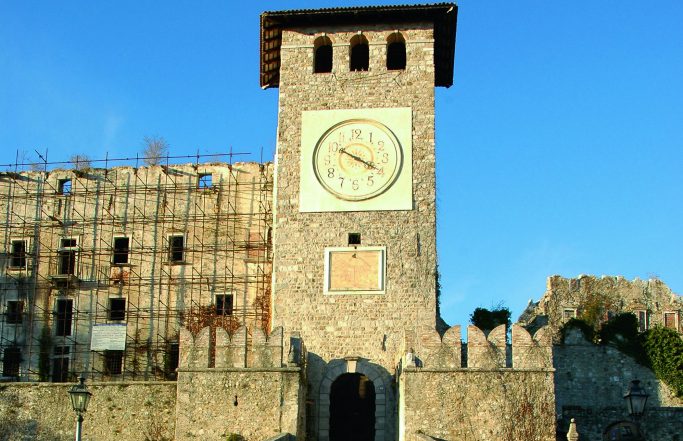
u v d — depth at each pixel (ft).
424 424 148.05
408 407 148.97
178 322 207.00
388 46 186.29
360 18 183.62
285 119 179.83
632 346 189.57
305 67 182.70
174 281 209.97
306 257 172.14
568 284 213.05
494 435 147.23
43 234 216.54
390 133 177.06
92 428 164.96
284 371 152.15
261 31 187.93
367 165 175.83
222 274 209.46
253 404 151.33
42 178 219.82
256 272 208.64
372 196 173.99
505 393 148.87
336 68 181.98
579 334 191.21
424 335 152.56
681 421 170.81
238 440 149.79
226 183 214.90
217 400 152.05
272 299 181.06
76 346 208.44
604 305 210.38
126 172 218.18
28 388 168.66
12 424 167.32
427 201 173.27
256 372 152.56
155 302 209.46
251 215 212.43
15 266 215.72
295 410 150.51
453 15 181.98
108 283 211.61
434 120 177.68
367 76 181.06
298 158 177.37
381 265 170.60
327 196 174.70
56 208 217.77
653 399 186.29
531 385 149.07
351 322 168.35
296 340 155.63
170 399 164.55
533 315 216.33
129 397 165.58
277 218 174.50
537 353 150.51
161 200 215.51
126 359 206.39
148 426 163.63
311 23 185.26
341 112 179.22
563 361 189.67
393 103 179.11
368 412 178.81
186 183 215.92
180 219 213.87
